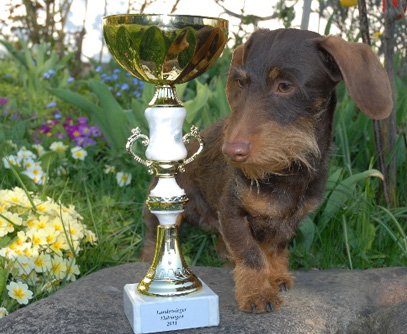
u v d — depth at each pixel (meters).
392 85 1.03
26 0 2.63
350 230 1.01
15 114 1.63
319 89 0.67
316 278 0.82
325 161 0.74
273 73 0.64
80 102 1.26
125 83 1.91
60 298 0.72
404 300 0.76
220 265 0.98
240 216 0.73
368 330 0.71
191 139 0.94
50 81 2.02
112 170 1.26
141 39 0.66
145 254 0.94
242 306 0.69
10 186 1.11
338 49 0.64
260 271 0.72
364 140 1.22
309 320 0.68
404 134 1.05
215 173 0.83
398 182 1.16
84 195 1.22
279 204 0.72
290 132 0.64
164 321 0.65
